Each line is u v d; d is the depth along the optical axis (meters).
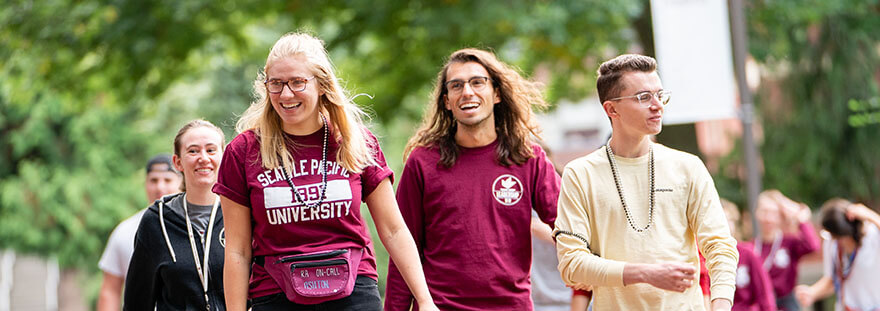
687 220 7.71
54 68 26.91
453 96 9.09
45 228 40.44
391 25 25.09
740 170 27.81
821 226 15.04
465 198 9.05
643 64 7.71
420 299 7.58
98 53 26.05
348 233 7.39
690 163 7.76
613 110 7.79
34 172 40.06
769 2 25.50
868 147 28.06
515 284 9.01
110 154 40.56
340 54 26.62
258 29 27.52
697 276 7.71
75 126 40.06
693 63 16.30
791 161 28.62
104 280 10.80
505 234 9.04
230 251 7.41
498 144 9.20
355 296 7.37
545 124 29.86
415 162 9.26
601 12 22.70
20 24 26.34
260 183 7.32
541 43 24.59
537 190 9.19
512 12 22.02
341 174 7.40
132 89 27.06
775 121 29.00
